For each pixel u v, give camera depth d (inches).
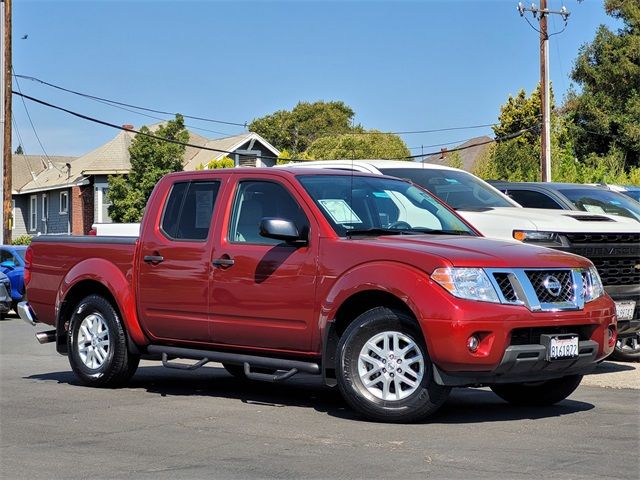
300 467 232.4
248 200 333.7
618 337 421.1
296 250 312.3
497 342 274.7
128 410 319.3
